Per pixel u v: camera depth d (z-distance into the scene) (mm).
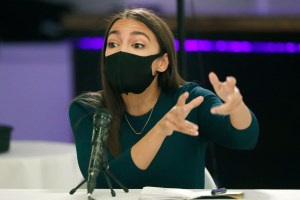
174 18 9266
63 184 7590
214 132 5262
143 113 5426
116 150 5281
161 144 5062
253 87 9203
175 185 5227
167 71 5406
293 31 9070
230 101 4277
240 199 4352
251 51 9172
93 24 9695
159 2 11711
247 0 12727
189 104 4328
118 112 5359
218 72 9227
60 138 13703
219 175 9297
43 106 14328
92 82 9617
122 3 8617
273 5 12539
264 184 9305
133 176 4824
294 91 9141
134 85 5117
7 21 15180
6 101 14594
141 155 4781
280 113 9195
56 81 15000
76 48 9719
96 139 4465
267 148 9250
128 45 5109
